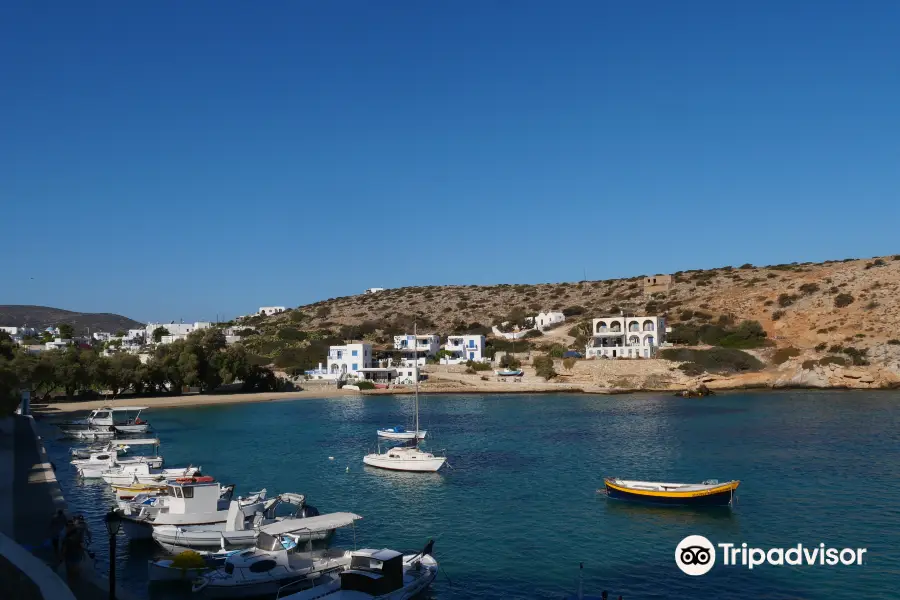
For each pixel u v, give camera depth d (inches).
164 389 6077.8
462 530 1861.5
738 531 1807.3
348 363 7012.8
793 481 2345.0
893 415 4020.7
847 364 5900.6
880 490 2197.3
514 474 2581.2
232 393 6205.7
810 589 1421.0
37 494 1936.5
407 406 5201.8
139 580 1469.0
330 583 1321.4
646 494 2105.1
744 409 4542.3
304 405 5398.6
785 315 7544.3
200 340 6579.7
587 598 1332.4
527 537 1787.6
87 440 3619.6
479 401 5506.9
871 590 1408.7
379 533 1846.7
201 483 1786.4
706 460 2763.3
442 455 3004.4
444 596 1397.6
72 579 1262.3
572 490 2303.2
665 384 6072.8
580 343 7514.8
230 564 1366.9
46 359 5310.0
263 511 1855.3
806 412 4276.6
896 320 6717.5
